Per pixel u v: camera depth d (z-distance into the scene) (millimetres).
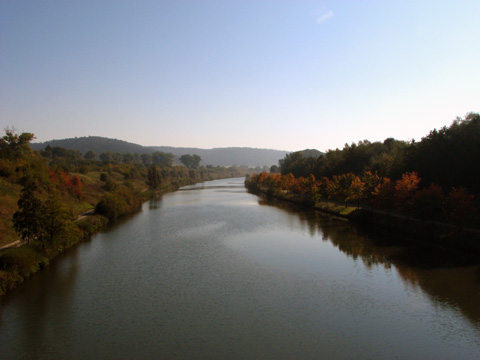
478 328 28141
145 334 27766
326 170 126875
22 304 33219
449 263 43594
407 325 28875
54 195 47656
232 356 24688
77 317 30625
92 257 48344
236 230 66875
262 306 32719
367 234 61969
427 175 72188
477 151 63250
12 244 46438
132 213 90500
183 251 51500
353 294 35250
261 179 171250
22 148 105375
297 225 71875
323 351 25234
